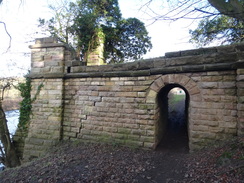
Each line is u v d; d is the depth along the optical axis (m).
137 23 11.42
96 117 5.89
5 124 7.07
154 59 5.22
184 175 3.43
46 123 6.43
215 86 4.46
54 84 6.45
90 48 9.82
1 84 7.68
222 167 3.17
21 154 6.86
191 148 4.70
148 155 4.78
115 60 12.38
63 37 10.48
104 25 10.94
